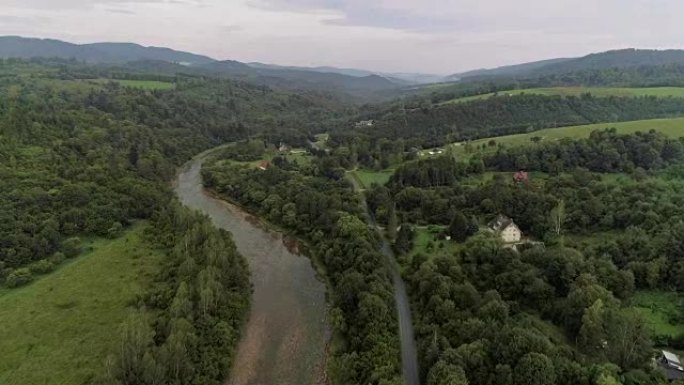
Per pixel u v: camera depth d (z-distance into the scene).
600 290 87.31
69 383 75.81
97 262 119.88
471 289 95.12
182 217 133.75
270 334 98.69
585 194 135.12
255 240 150.88
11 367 79.69
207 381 78.62
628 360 74.12
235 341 93.38
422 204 152.50
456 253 118.94
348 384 79.12
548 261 103.75
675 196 125.44
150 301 98.50
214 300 95.31
